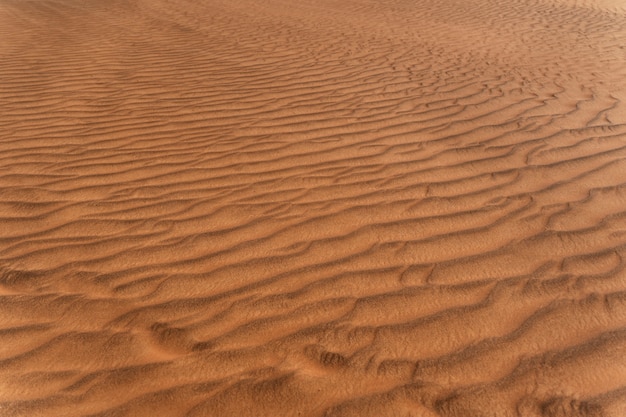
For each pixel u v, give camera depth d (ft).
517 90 19.71
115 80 21.36
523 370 7.31
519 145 14.64
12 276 9.55
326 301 8.74
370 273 9.39
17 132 16.17
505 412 6.71
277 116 17.38
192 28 31.12
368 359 7.56
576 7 42.42
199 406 6.92
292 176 13.17
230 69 22.89
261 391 7.10
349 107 18.08
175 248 10.32
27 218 11.48
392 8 39.22
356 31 31.04
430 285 9.04
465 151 14.34
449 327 8.11
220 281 9.33
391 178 12.89
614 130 15.55
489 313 8.36
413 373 7.31
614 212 11.12
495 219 10.96
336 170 13.43
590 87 20.11
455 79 21.27
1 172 13.57
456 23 34.55
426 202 11.72
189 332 8.15
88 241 10.62
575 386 7.06
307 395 7.02
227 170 13.61
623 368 7.32
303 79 21.44
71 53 25.13
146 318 8.48
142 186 12.86
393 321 8.27
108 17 33.53
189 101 18.98
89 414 6.84
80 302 8.87
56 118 17.34
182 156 14.49
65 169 13.79
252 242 10.44
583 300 8.57
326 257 9.90
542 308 8.44
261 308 8.63
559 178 12.67
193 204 11.98
